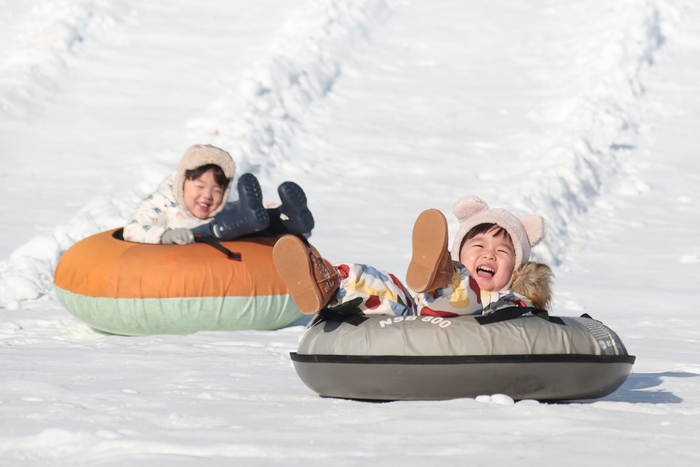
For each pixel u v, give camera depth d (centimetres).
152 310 2338
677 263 3928
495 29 7000
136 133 5572
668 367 1925
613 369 1410
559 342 1365
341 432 1143
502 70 6475
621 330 2583
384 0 7369
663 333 2538
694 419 1239
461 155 5378
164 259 2369
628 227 4553
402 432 1143
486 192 4838
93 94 6081
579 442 1078
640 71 6475
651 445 1068
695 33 7031
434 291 1399
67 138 5534
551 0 7425
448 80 6338
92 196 4741
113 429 1173
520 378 1353
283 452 1041
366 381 1372
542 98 6081
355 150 5412
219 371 1744
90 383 1620
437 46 6781
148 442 1080
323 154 5353
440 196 4847
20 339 2303
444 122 5797
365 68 6431
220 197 2527
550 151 5238
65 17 6881
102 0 7162
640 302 3156
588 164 5150
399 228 4300
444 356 1336
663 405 1372
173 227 2492
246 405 1360
